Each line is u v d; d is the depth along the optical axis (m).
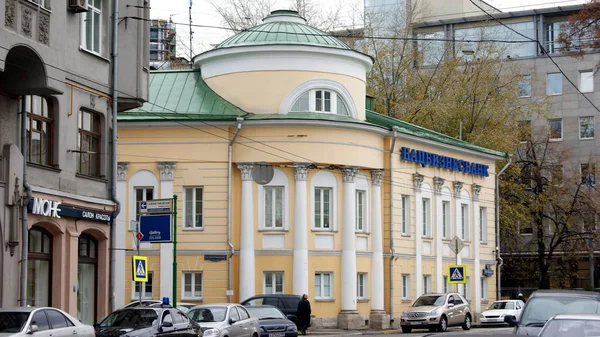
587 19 38.94
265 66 46.31
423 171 51.88
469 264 56.16
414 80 64.81
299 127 45.09
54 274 30.56
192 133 45.12
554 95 83.06
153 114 45.34
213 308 30.12
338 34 66.69
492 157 58.31
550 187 67.19
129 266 44.81
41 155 29.98
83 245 32.66
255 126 45.00
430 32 89.19
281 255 44.94
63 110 30.64
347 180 46.22
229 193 44.78
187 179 45.03
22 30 26.91
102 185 32.97
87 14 32.53
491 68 64.31
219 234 44.75
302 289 44.75
